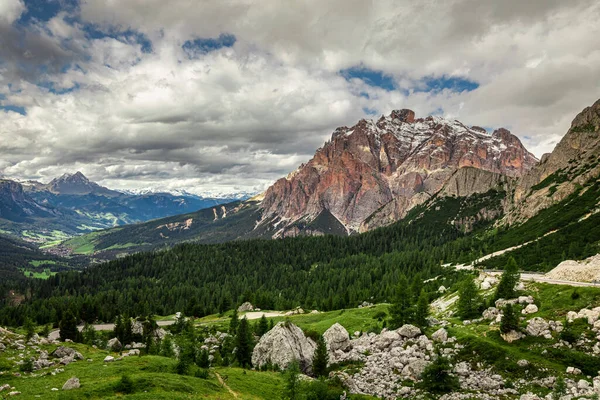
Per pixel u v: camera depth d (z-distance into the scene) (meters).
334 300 198.38
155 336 146.62
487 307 111.31
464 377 72.69
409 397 70.50
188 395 66.31
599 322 77.94
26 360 82.38
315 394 72.12
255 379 84.56
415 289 164.12
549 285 107.06
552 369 69.38
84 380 70.50
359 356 94.19
